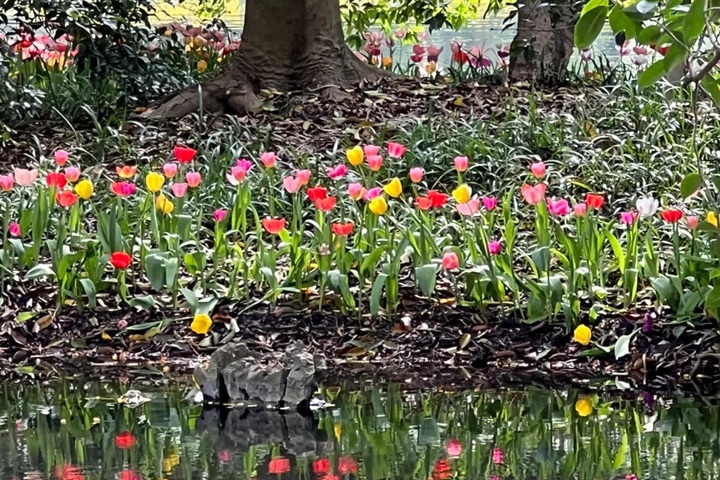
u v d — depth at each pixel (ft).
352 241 15.94
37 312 14.16
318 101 26.50
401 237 15.49
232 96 26.66
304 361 11.37
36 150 22.88
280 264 15.81
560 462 8.93
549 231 14.55
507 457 9.11
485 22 42.78
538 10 29.30
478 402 11.19
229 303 14.23
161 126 24.98
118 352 13.32
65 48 28.09
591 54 29.27
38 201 14.96
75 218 15.39
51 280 15.01
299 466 8.84
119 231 14.53
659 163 19.95
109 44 26.61
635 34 9.61
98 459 9.03
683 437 9.77
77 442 9.59
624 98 23.66
